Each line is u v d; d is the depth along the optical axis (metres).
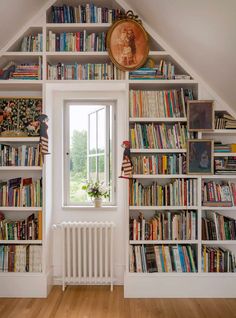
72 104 3.26
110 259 2.99
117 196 3.16
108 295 2.82
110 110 3.26
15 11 2.49
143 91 2.84
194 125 2.78
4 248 2.79
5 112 2.86
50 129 3.04
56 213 3.16
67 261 2.97
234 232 2.80
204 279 2.78
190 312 2.49
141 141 2.83
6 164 2.83
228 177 2.80
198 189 2.79
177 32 2.54
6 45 2.81
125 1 2.83
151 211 3.06
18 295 2.76
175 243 2.82
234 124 2.83
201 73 2.77
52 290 2.92
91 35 2.83
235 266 2.82
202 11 2.10
